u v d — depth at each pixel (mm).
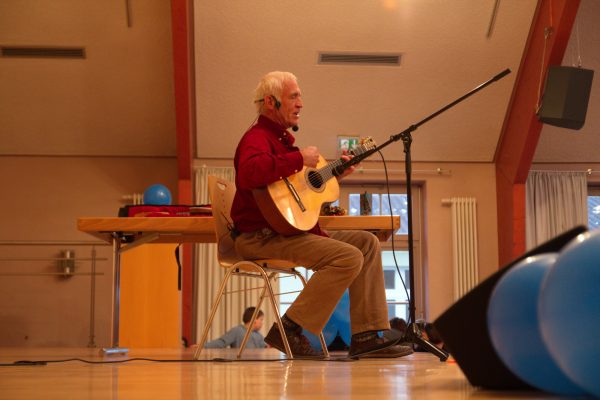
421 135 7172
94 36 6316
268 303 7133
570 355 834
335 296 2646
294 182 2799
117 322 3541
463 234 7379
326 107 6879
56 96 6723
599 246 819
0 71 6484
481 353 1122
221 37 6363
